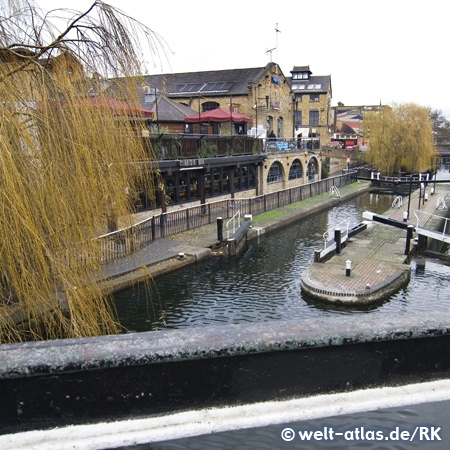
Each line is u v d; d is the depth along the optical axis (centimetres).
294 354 114
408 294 1231
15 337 539
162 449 104
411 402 115
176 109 2403
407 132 3725
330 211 2662
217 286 1269
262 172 2648
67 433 105
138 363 107
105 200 589
